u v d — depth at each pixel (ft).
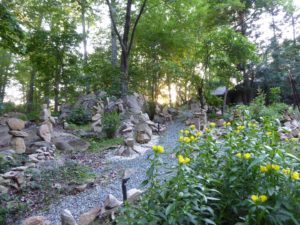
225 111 36.65
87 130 30.60
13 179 16.25
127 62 36.35
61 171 18.22
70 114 35.22
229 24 46.42
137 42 42.80
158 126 30.96
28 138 25.62
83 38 42.34
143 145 24.91
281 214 5.16
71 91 42.39
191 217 5.08
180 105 46.80
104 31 52.21
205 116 32.17
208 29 42.55
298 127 24.14
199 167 6.66
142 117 32.37
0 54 54.95
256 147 6.15
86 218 11.19
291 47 45.88
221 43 33.76
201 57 35.65
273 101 39.29
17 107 52.80
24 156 20.89
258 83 47.29
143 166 18.72
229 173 6.15
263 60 45.80
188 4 38.73
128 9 35.22
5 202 14.16
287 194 5.33
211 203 5.87
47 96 45.57
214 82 36.78
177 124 34.71
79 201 14.21
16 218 13.12
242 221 5.77
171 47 41.83
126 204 6.26
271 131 6.85
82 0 38.42
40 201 14.62
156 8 40.47
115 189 15.11
